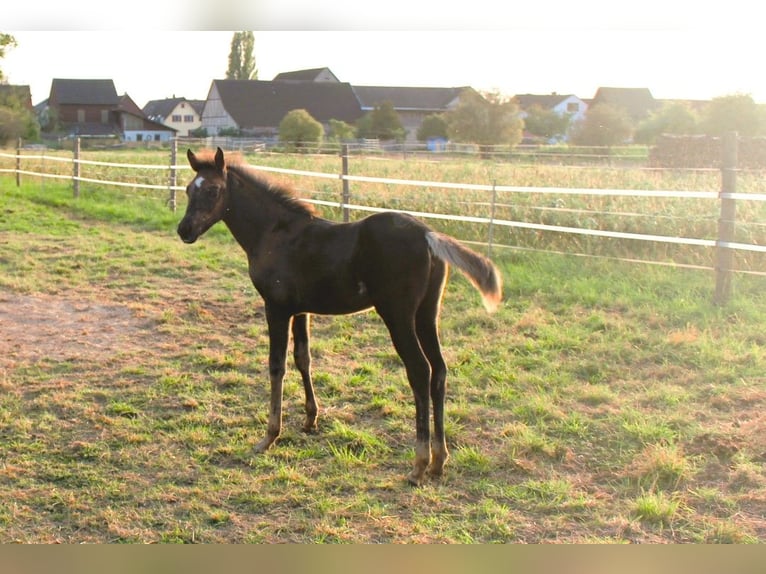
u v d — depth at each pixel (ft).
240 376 21.45
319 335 25.58
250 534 13.62
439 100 239.71
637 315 25.88
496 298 15.48
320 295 16.43
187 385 20.97
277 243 16.84
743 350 22.20
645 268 30.78
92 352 23.67
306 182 53.78
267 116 209.46
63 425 18.35
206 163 17.46
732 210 26.27
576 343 23.52
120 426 18.30
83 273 33.24
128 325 26.37
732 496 14.61
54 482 15.62
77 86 214.90
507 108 154.40
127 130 213.25
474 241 36.86
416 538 13.41
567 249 34.94
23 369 22.08
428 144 145.48
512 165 74.74
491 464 16.30
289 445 17.48
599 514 14.12
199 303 29.07
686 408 18.78
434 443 15.81
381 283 15.44
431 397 16.28
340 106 217.15
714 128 132.87
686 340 22.98
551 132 199.52
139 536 13.56
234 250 37.96
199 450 17.07
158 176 63.21
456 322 26.02
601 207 37.60
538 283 29.71
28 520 14.12
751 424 17.54
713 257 31.50
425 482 15.60
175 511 14.51
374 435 17.90
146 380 21.40
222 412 19.31
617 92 232.73
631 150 125.29
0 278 31.40
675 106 148.36
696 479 15.38
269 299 17.02
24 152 82.28
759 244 31.19
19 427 18.10
